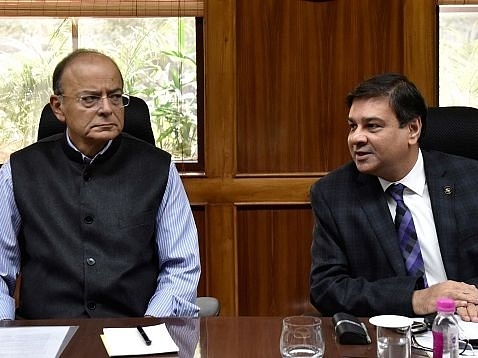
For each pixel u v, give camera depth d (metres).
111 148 1.93
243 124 3.13
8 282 1.93
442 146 2.03
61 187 1.89
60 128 2.11
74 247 1.85
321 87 3.13
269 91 3.12
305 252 3.18
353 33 3.11
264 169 3.16
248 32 3.10
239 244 3.17
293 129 3.14
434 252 1.85
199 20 3.13
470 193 1.88
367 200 1.88
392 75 1.84
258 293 3.18
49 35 3.12
